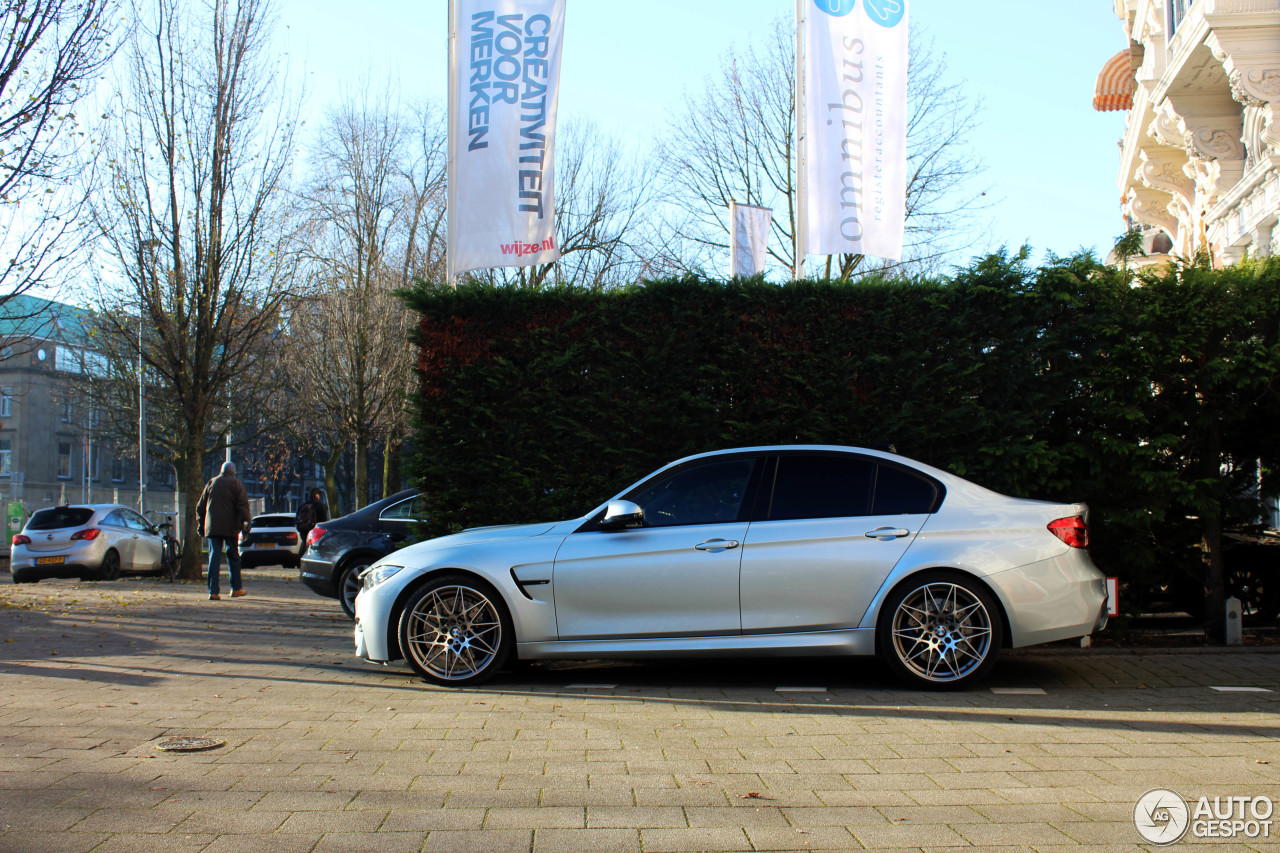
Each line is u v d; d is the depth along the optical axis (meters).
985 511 6.62
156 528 21.97
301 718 5.63
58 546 18.91
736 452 6.98
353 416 30.53
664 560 6.64
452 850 3.40
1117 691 6.50
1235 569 9.06
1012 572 6.46
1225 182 16.53
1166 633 8.71
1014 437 8.30
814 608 6.53
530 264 9.48
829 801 4.00
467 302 8.84
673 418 8.54
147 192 19.95
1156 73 17.75
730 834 3.58
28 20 12.90
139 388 34.25
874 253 10.32
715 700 6.25
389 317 30.22
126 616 11.94
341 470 77.12
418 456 8.76
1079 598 6.53
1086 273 8.36
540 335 8.78
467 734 5.22
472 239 9.55
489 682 6.88
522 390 8.76
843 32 10.35
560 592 6.69
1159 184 19.75
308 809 3.86
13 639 9.49
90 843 3.44
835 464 6.86
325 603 14.15
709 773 4.44
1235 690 6.48
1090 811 3.87
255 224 20.72
